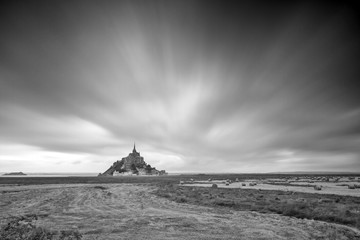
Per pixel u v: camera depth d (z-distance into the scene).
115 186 72.88
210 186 63.75
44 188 59.62
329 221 18.19
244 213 22.17
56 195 40.72
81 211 23.52
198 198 34.41
